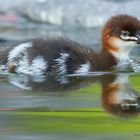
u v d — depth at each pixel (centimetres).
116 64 1697
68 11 2562
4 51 1673
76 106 1213
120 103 1235
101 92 1341
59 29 2448
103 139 970
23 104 1234
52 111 1174
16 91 1360
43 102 1250
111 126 1058
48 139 975
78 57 1593
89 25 2492
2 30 2366
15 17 2573
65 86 1414
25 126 1061
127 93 1322
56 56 1574
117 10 2477
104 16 2473
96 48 2009
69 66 1573
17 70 1596
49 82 1466
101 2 2570
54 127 1053
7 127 1056
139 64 1727
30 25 2495
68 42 1638
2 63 1634
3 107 1209
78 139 972
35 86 1416
